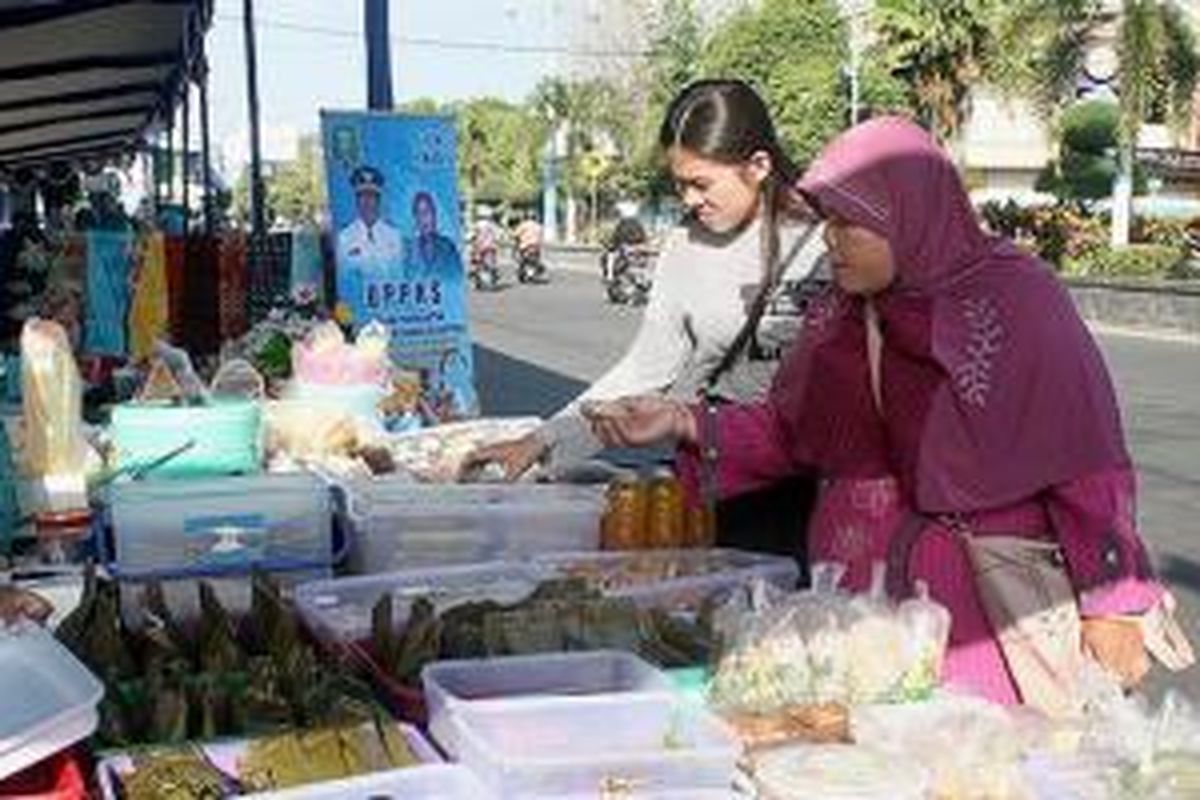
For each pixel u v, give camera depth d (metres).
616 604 2.74
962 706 2.42
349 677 2.48
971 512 2.73
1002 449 2.68
